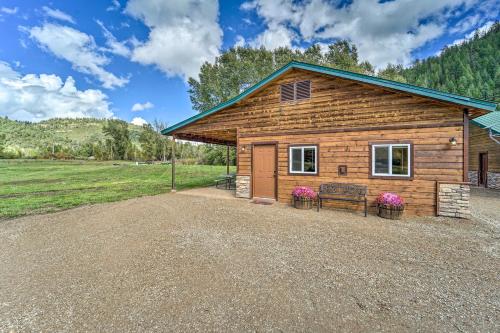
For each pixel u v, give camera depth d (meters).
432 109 6.40
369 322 2.30
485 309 2.50
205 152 37.00
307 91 8.10
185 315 2.42
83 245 4.49
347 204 7.37
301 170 8.24
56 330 2.22
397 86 6.53
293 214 6.79
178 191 11.32
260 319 2.35
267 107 8.86
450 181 6.24
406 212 6.68
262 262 3.65
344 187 7.16
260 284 3.01
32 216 6.73
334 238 4.74
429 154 6.45
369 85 7.05
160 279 3.16
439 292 2.83
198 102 31.12
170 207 7.74
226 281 3.09
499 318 2.36
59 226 5.77
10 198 9.56
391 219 6.21
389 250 4.12
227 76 29.56
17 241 4.76
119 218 6.44
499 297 2.72
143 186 13.39
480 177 13.20
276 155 8.71
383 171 7.00
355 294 2.78
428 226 5.57
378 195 7.01
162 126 48.44
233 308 2.53
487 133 12.36
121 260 3.78
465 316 2.39
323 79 7.83
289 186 8.44
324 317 2.38
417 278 3.16
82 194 10.58
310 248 4.21
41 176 19.23
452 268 3.45
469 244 4.41
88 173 22.12
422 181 6.53
